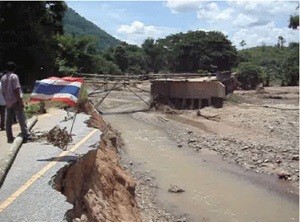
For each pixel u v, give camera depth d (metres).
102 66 75.75
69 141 11.67
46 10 42.56
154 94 40.78
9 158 9.26
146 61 102.62
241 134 28.06
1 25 34.81
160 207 14.63
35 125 14.80
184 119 34.56
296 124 30.92
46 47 37.94
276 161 21.25
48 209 6.83
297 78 73.69
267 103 45.38
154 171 19.45
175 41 105.38
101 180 11.40
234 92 55.56
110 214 9.89
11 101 11.20
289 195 16.62
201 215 14.24
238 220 13.91
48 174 8.55
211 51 87.06
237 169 20.27
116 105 43.38
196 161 21.66
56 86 9.98
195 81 39.88
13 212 6.66
